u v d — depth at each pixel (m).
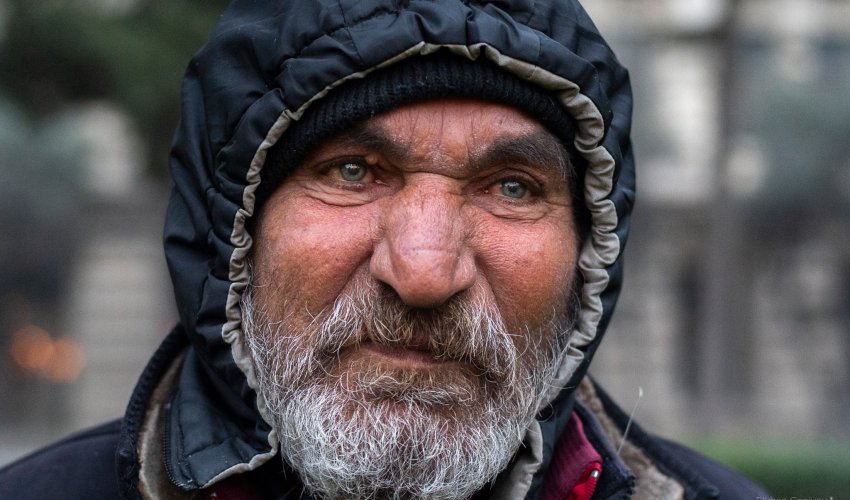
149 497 1.42
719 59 8.75
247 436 1.48
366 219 1.42
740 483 1.73
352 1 1.41
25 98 7.28
